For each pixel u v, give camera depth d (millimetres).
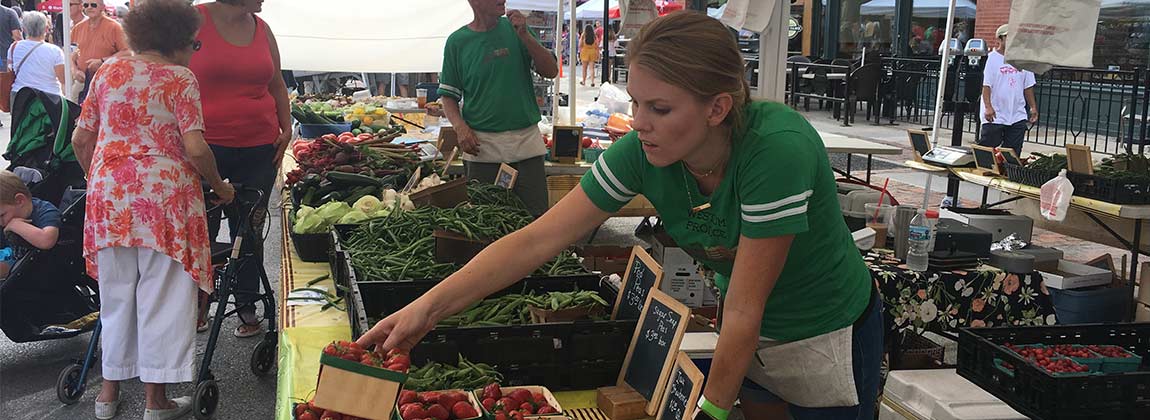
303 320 3246
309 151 5812
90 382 4742
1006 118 9133
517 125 5402
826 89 17656
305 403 1975
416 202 4402
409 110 9461
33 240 4566
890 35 17375
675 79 1676
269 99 5137
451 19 7664
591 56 24062
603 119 8156
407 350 2066
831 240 2102
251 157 5066
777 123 1826
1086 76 13000
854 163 11859
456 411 2139
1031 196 5734
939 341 4055
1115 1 12523
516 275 2076
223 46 4832
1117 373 3014
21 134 5641
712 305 4953
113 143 3770
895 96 15977
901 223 4059
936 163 6645
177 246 3812
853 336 2238
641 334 2555
